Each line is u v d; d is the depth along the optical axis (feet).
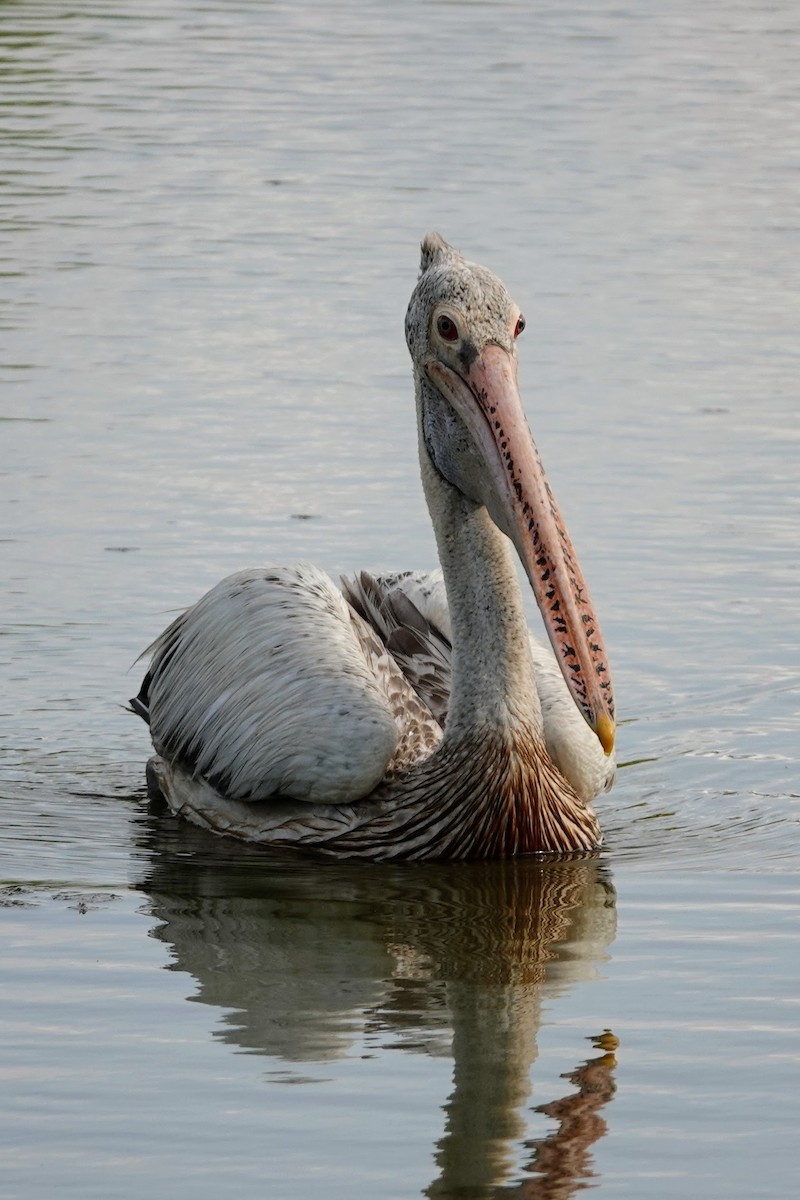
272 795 39.32
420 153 107.04
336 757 37.86
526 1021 29.07
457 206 96.32
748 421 67.41
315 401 68.59
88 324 77.20
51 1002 29.71
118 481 60.23
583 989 30.55
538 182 101.40
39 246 88.74
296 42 135.54
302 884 36.37
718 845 38.75
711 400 69.62
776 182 103.04
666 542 56.54
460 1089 26.48
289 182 101.04
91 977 30.94
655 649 49.67
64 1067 27.14
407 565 53.88
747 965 31.48
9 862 37.52
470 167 104.32
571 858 38.06
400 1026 29.01
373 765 37.76
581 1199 23.47
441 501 37.65
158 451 63.05
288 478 60.95
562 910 34.65
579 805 38.73
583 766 39.19
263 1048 27.84
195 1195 23.48
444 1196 23.47
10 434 64.23
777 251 90.38
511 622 37.40
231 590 42.09
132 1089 26.48
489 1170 24.14
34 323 77.20
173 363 72.38
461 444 36.91
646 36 138.21
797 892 35.50
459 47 134.51
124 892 35.73
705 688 47.67
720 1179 23.97
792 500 60.08
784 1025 28.78
